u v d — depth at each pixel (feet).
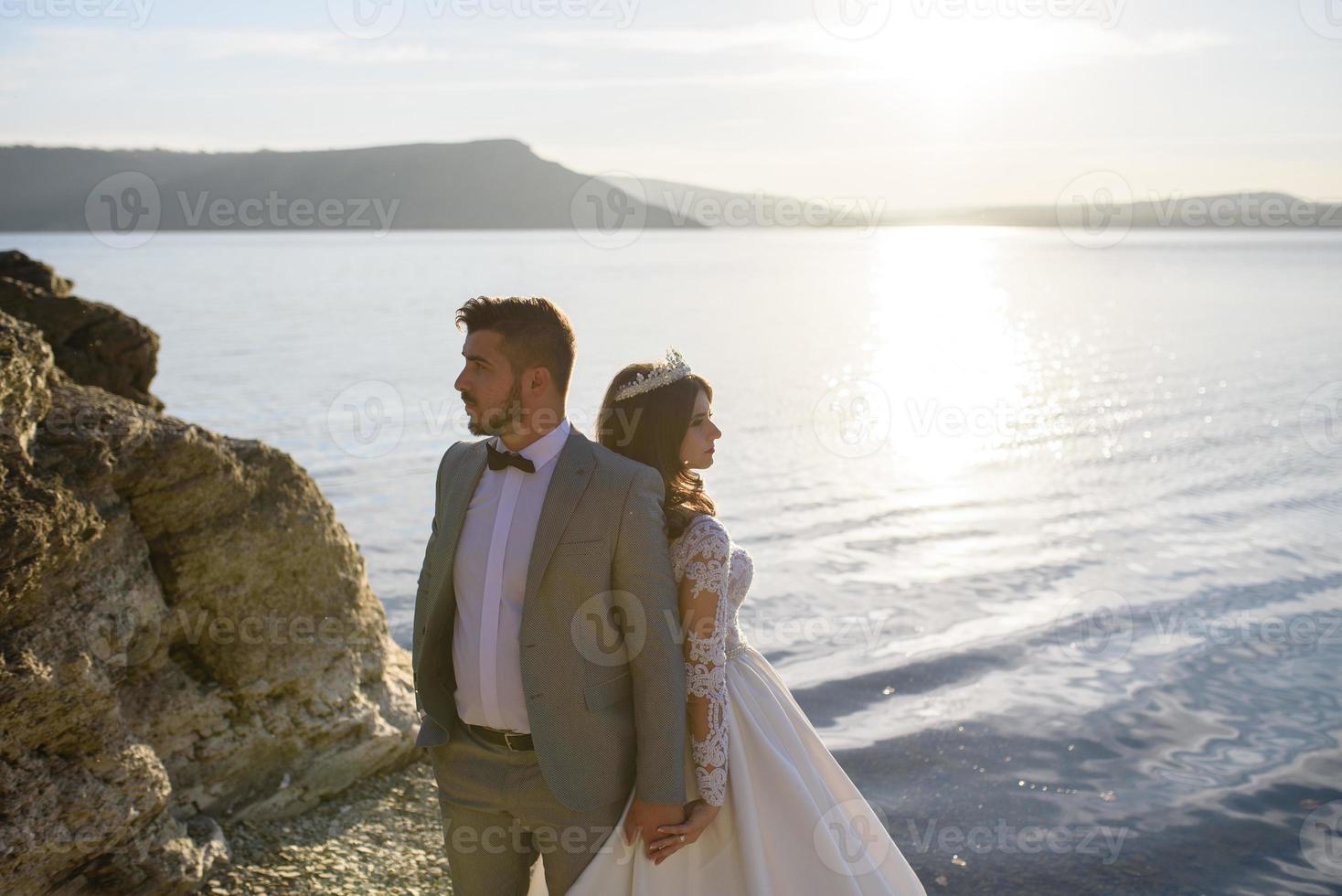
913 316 167.22
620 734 8.73
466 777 9.02
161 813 11.68
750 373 98.58
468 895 9.23
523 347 8.54
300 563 14.60
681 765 8.48
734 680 9.56
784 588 32.83
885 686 23.79
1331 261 390.42
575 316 160.25
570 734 8.48
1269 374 91.97
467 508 8.95
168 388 78.13
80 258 327.88
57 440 12.01
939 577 33.83
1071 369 100.07
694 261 398.42
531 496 8.72
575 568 8.43
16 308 18.19
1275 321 146.82
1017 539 38.75
